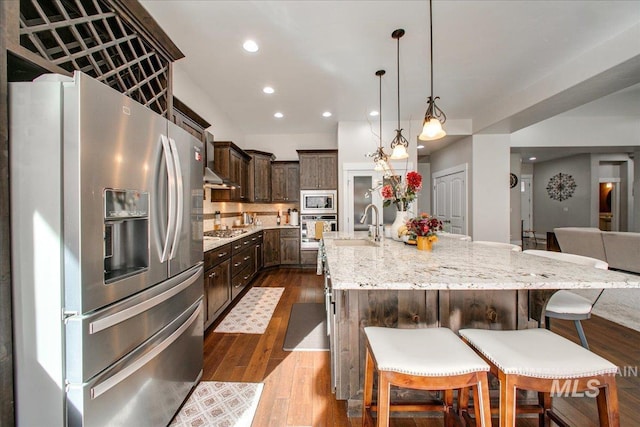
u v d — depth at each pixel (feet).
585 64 8.86
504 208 15.65
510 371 3.29
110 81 5.06
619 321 9.01
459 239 9.08
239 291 11.73
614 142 18.08
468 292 5.01
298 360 7.08
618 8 6.84
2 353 3.10
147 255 4.25
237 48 8.46
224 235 11.53
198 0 6.47
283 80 10.62
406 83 10.98
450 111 14.51
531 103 11.15
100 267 3.38
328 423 4.99
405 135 15.94
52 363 3.15
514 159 24.63
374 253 6.08
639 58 7.56
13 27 3.14
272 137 19.22
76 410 3.15
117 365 3.62
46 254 3.14
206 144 10.50
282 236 17.58
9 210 3.14
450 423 4.42
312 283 14.33
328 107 13.69
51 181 3.13
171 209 4.63
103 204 3.44
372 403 4.99
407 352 3.56
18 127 3.14
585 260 5.83
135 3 4.84
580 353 3.51
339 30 7.63
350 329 5.11
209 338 8.29
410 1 6.57
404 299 5.03
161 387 4.59
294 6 6.70
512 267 4.56
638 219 21.35
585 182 24.47
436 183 20.85
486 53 8.86
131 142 3.91
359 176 16.11
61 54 4.39
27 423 3.18
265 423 4.98
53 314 3.14
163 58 6.06
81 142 3.16
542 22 7.37
